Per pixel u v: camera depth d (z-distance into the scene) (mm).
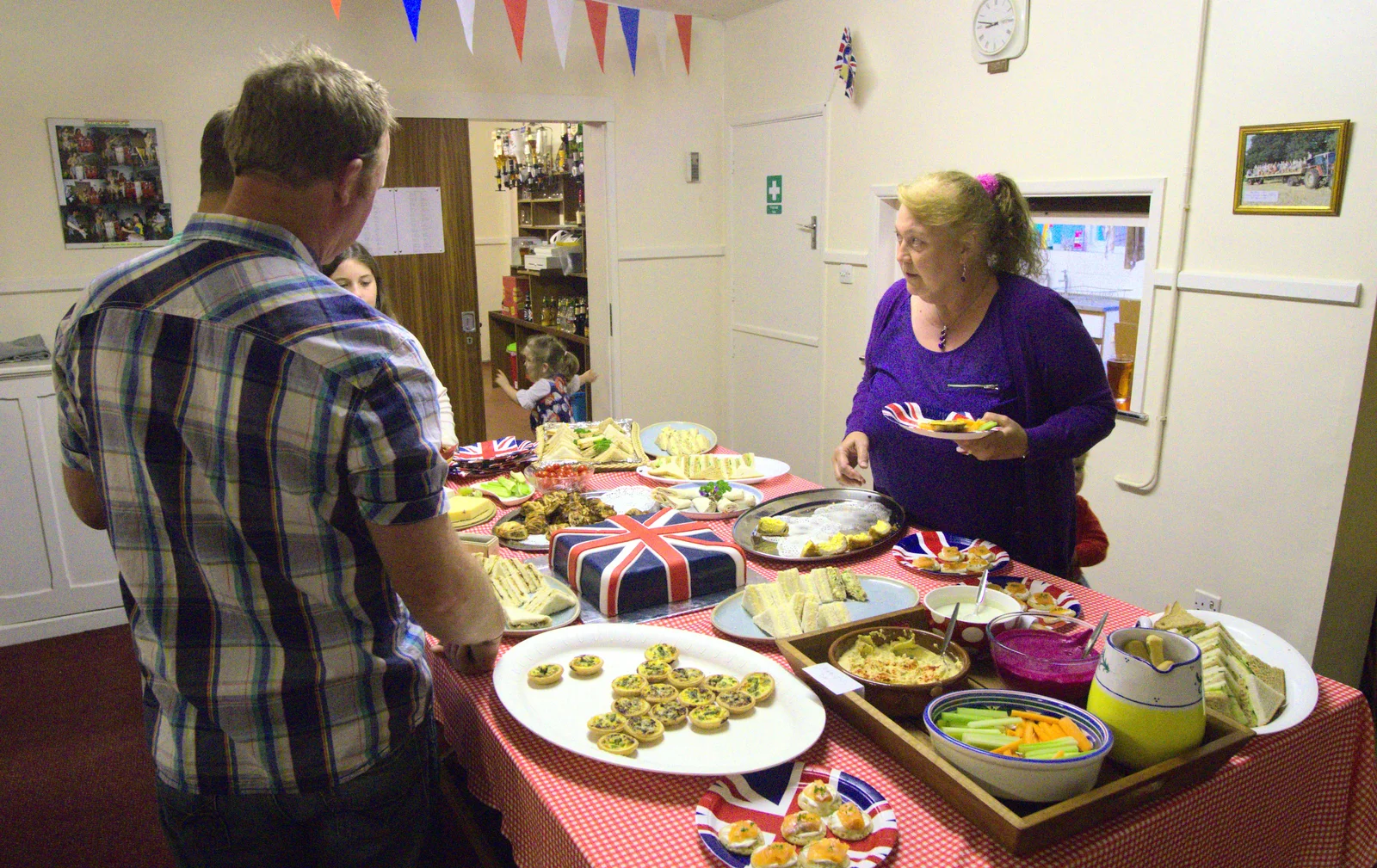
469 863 1792
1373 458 2498
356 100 967
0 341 3350
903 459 1917
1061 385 1754
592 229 4848
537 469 2166
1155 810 984
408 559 983
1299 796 1169
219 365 914
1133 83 2859
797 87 4363
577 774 1077
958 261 1753
